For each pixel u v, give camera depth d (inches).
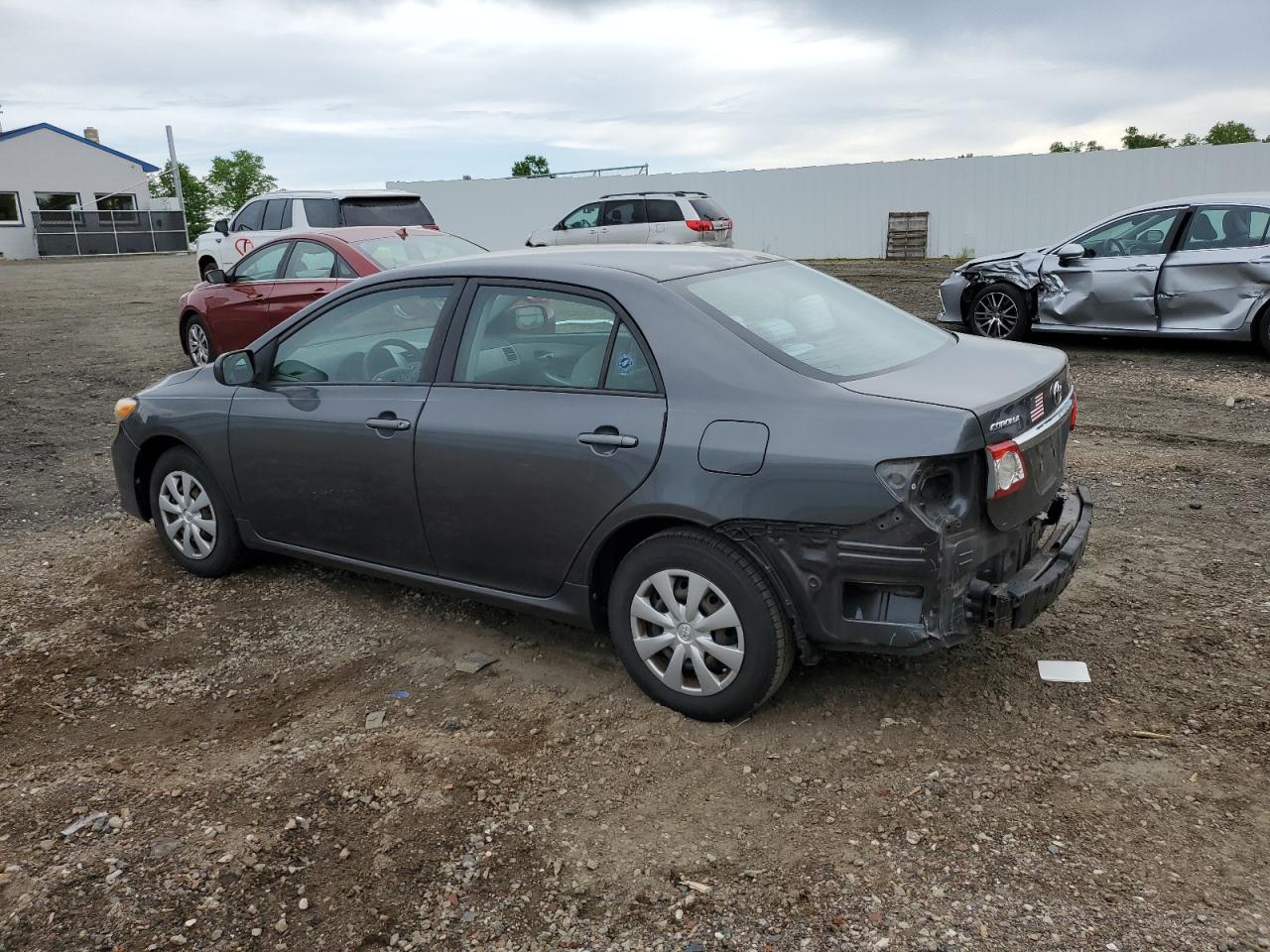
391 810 125.1
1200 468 254.4
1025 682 149.9
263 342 188.4
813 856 114.1
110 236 1680.6
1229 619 167.3
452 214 1337.4
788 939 101.6
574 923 105.4
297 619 184.5
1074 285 420.5
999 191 1003.3
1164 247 401.1
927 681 151.4
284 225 582.6
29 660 170.2
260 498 188.4
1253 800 120.2
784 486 126.9
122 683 162.4
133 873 114.6
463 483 156.7
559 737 141.2
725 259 165.2
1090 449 277.4
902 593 125.8
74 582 204.8
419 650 170.6
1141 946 98.1
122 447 211.6
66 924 106.8
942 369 142.3
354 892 111.1
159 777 134.5
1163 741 133.5
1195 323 395.2
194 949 103.3
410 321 168.4
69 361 484.1
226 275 411.8
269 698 156.4
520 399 152.0
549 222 1284.4
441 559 165.8
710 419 133.5
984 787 125.3
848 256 1104.8
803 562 128.4
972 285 451.8
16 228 1622.8
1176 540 204.5
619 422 140.4
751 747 136.4
